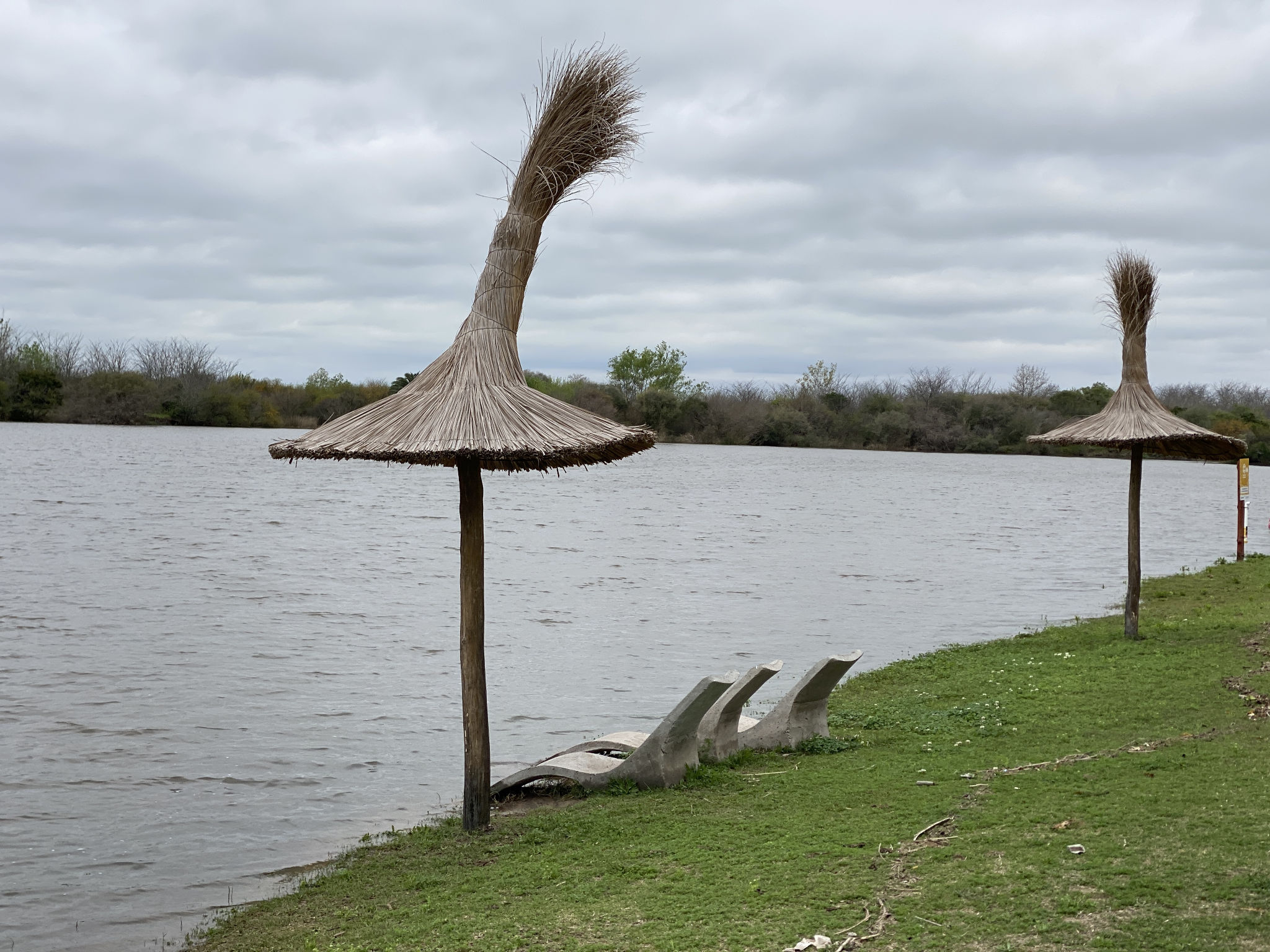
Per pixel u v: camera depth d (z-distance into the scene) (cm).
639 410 12106
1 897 842
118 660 1728
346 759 1224
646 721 1402
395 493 6303
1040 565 3209
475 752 911
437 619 2195
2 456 6875
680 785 971
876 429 12788
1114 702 1181
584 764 1034
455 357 850
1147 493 7238
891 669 1576
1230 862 643
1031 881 644
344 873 845
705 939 613
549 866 782
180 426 11169
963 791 868
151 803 1068
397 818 1023
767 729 1110
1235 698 1136
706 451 11656
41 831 991
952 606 2408
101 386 10906
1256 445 10431
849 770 985
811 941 594
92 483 5378
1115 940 558
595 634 2036
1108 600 2447
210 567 2881
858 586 2739
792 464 9694
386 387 11556
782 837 793
